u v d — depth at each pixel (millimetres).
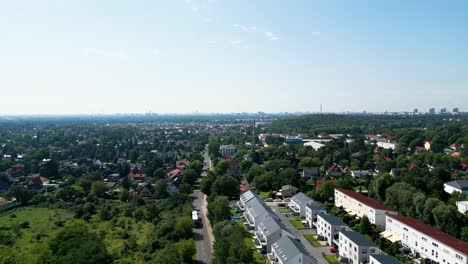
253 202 162625
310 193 194125
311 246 130625
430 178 189750
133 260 120562
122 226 156750
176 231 135500
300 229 150000
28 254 117438
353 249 112188
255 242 133500
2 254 113250
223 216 147750
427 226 125375
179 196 191625
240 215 169875
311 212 151750
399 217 134250
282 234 122625
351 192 175125
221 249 108500
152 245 127938
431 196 165750
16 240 140000
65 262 103812
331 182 193750
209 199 179125
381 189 177500
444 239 109438
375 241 130000
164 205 183750
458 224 131125
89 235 126688
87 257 106562
